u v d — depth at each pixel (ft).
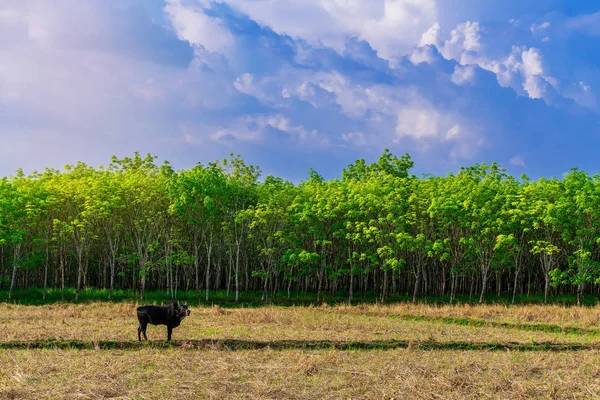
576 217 163.12
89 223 161.17
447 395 48.67
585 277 156.46
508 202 165.99
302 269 185.57
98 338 73.46
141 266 169.58
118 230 176.35
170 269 177.68
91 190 168.04
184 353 65.31
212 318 101.65
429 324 102.78
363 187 182.29
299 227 181.47
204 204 163.73
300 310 128.26
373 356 64.85
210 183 172.86
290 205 180.55
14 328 82.58
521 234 179.52
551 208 155.12
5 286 197.36
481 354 68.90
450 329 93.45
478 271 187.83
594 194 157.99
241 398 46.62
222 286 224.74
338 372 55.98
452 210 163.43
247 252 197.16
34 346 69.51
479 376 55.88
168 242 179.63
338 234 172.65
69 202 175.01
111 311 110.11
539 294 191.21
